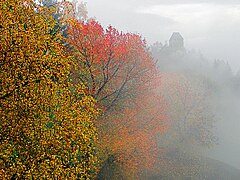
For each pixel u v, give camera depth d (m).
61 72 12.70
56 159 11.80
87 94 23.89
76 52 23.64
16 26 12.16
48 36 12.95
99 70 25.03
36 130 12.09
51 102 12.45
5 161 11.34
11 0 12.12
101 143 25.33
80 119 12.84
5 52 11.55
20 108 11.94
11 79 11.60
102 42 24.17
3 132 11.68
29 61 11.72
